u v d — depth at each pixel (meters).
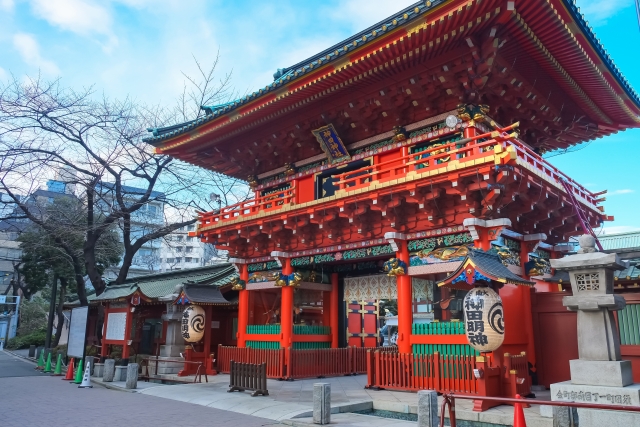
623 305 9.96
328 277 21.69
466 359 12.93
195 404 14.11
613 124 19.56
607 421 9.03
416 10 12.45
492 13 12.05
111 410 13.09
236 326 25.45
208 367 20.81
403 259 15.51
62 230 29.64
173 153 22.64
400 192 14.66
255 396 14.30
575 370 9.81
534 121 17.69
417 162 14.34
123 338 23.16
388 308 42.78
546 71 15.15
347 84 15.88
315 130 18.91
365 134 18.52
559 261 10.35
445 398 8.30
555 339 14.60
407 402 12.34
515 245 15.30
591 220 18.67
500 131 12.95
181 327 20.80
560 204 15.29
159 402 14.53
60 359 23.97
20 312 60.34
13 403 14.43
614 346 9.64
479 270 11.25
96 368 21.48
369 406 12.79
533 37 13.16
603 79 15.95
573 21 12.78
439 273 15.01
